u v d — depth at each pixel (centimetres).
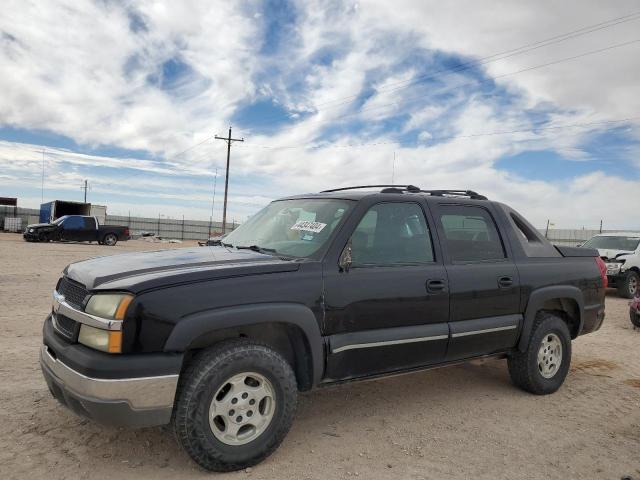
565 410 463
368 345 374
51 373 324
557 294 495
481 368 588
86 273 341
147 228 5328
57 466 319
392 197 418
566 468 349
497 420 432
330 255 367
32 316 757
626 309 1159
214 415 313
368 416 430
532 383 488
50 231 2877
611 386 543
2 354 551
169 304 302
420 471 336
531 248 496
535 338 482
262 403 333
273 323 346
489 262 456
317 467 335
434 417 433
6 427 370
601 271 551
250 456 323
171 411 303
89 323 304
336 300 360
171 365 298
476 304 437
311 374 353
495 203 494
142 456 338
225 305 317
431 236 428
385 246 401
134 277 316
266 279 336
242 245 433
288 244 396
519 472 341
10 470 311
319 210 412
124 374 289
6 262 1572
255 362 322
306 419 419
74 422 382
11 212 4553
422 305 402
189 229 5472
